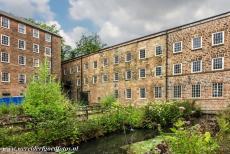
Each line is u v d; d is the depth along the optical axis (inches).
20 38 1787.6
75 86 2266.2
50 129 633.0
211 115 1115.9
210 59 1178.0
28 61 1845.5
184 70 1295.5
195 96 1232.8
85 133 713.0
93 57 2034.9
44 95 625.9
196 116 1112.8
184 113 1023.6
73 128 687.1
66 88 2368.4
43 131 615.2
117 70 1766.7
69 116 733.3
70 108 788.6
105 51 1893.5
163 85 1405.0
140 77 1568.7
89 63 2085.4
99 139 736.3
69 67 2362.2
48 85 640.4
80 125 727.7
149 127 906.7
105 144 671.1
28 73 1835.6
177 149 256.7
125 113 911.7
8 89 1679.4
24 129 622.2
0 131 551.2
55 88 648.4
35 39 1918.1
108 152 582.6
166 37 1395.2
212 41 1173.7
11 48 1710.1
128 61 1668.3
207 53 1192.2
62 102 685.3
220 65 1137.4
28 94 629.9
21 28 1800.0
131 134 804.6
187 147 252.2
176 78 1334.9
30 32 1875.0
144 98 1533.0
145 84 1529.3
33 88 625.0
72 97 2293.3
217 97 1136.8
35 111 614.2
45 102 630.5
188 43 1283.2
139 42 1584.6
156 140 581.0
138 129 898.7
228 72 1100.5
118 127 850.1
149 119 941.2
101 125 794.8
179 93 1315.2
